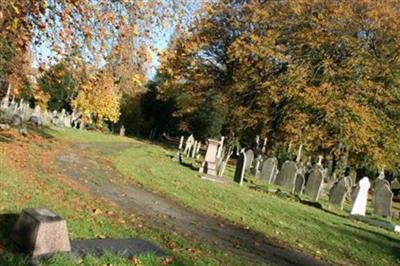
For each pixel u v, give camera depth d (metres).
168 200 14.39
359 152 39.75
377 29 39.69
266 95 39.75
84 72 7.55
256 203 16.45
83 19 7.24
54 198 10.41
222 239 10.63
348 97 37.12
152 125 69.06
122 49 7.64
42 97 7.10
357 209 19.06
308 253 11.30
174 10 7.98
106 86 7.81
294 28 41.25
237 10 42.12
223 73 46.84
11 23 6.31
